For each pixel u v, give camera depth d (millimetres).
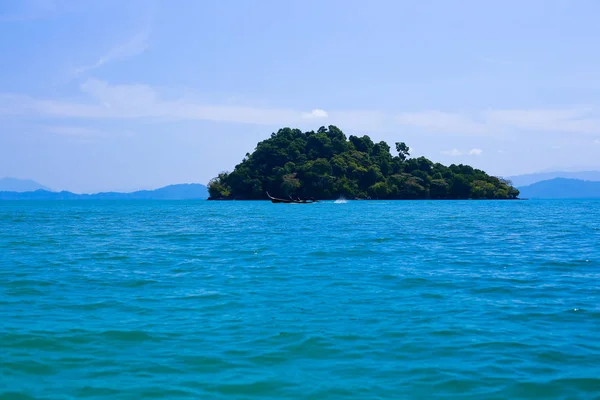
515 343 13008
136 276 23375
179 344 13008
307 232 49094
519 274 23344
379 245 36438
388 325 14656
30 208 151625
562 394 10047
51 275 23656
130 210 125625
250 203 176625
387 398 9906
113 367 11453
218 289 20188
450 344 12961
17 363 11656
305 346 12820
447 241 39156
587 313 16000
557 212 96375
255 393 10125
